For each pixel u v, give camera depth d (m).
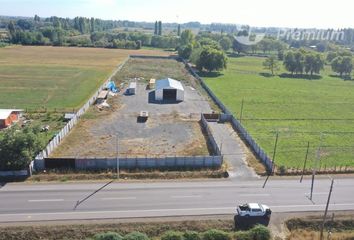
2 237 34.03
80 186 44.22
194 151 56.69
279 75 141.25
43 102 83.31
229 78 127.25
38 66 135.88
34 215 37.59
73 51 190.38
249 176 48.66
